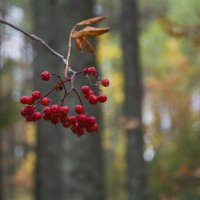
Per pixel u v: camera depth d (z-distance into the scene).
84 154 6.64
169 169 10.48
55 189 9.45
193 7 11.50
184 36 5.16
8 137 23.17
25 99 2.28
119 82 18.89
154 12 20.66
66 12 6.53
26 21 17.89
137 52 10.06
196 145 10.93
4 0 14.86
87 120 2.33
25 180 21.72
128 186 9.48
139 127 9.61
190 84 15.99
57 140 9.48
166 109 19.14
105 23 18.12
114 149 19.38
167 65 16.44
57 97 8.91
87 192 6.61
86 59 6.49
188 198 9.22
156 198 9.93
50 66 9.12
